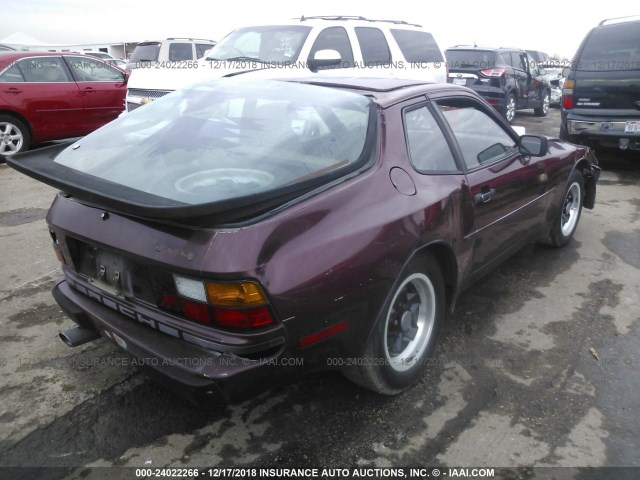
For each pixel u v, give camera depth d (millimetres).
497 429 2559
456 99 3277
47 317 3553
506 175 3410
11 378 2895
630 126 7055
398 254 2422
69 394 2775
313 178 2242
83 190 2113
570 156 4391
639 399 2781
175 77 7000
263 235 2012
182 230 2049
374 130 2635
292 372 2191
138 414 2639
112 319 2402
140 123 2896
